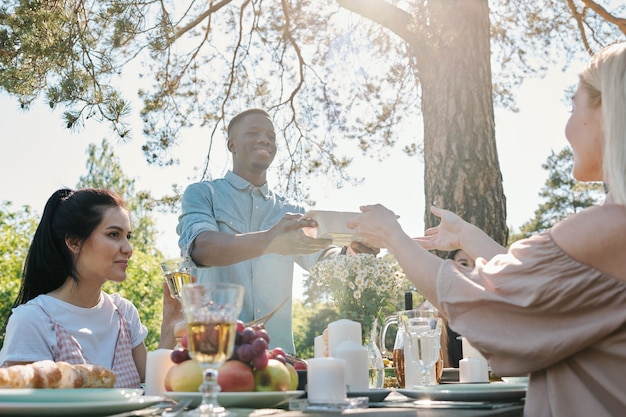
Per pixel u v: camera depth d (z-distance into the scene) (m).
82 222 2.22
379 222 1.73
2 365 2.03
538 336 1.45
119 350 2.29
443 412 1.39
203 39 7.07
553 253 1.46
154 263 17.78
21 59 5.29
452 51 5.07
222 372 1.47
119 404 1.23
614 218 1.44
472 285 1.52
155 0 5.60
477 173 4.89
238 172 3.41
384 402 1.73
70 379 1.49
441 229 2.21
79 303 2.24
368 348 2.23
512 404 1.63
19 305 2.26
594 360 1.46
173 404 1.55
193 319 1.32
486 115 5.04
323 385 1.49
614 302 1.43
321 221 2.31
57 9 5.27
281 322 3.11
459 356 3.14
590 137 1.61
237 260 2.70
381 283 2.23
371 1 5.29
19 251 15.83
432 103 5.08
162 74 6.99
